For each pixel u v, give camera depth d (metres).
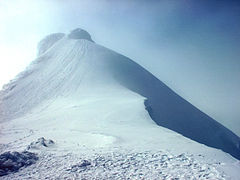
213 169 8.56
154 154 10.90
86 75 58.72
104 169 8.53
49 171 8.56
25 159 9.97
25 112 41.78
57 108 39.31
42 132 23.11
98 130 21.27
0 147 15.64
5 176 8.24
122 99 40.94
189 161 9.73
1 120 38.50
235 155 60.22
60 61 71.31
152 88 68.69
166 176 7.76
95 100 41.00
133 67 77.69
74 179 7.47
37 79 61.19
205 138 60.03
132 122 25.44
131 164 9.20
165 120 55.38
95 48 83.81
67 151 12.21
